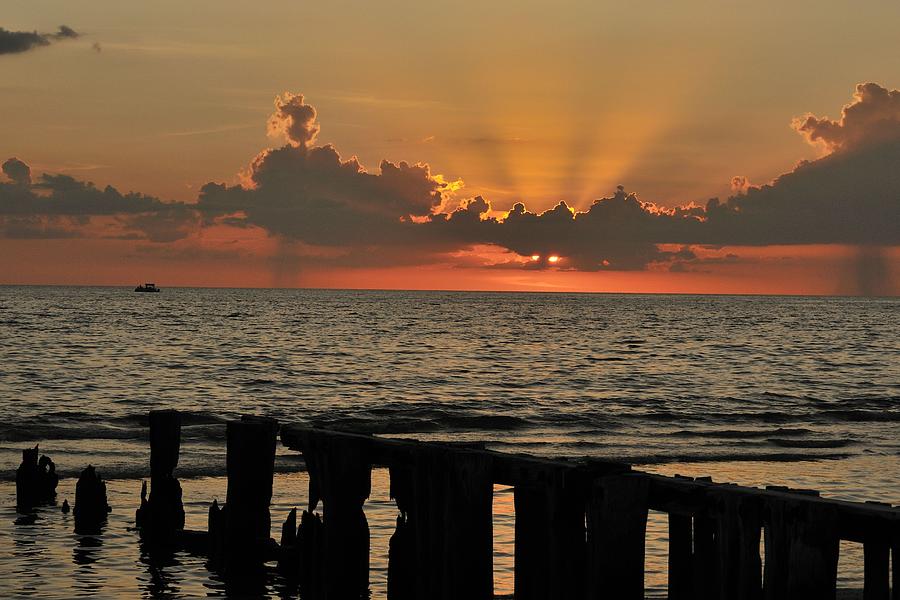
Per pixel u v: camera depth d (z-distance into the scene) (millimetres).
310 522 15609
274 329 120125
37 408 44656
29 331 106438
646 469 29781
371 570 17656
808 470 29391
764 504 10062
